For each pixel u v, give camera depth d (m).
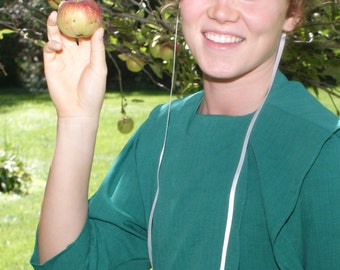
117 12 2.78
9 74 16.97
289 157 1.45
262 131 1.51
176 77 3.06
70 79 1.65
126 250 1.71
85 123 1.64
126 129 3.13
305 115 1.49
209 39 1.58
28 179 8.01
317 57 2.79
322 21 2.62
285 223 1.44
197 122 1.63
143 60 2.91
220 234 1.50
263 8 1.54
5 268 5.49
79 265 1.64
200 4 1.57
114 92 16.19
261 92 1.61
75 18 1.61
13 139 11.19
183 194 1.57
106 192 1.73
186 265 1.53
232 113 1.62
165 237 1.58
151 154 1.69
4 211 6.96
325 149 1.44
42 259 1.66
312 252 1.44
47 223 1.64
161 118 1.72
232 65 1.56
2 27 3.24
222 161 1.55
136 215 1.71
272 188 1.44
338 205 1.41
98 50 1.63
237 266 1.46
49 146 10.71
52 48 1.62
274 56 1.62
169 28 2.69
